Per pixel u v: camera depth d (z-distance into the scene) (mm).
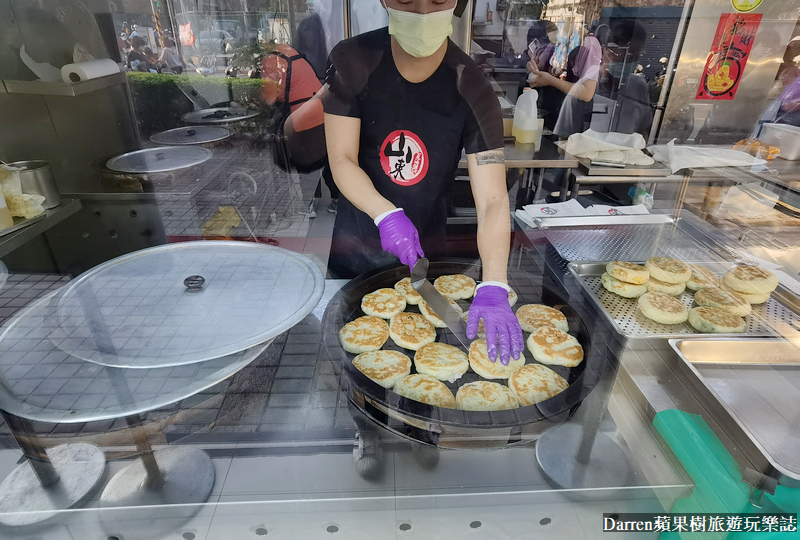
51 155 1564
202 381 756
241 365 803
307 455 799
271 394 917
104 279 1083
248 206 1382
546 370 1074
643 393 921
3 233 1316
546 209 1562
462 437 808
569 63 1218
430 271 1322
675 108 1476
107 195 1404
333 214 1363
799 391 937
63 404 705
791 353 1052
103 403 709
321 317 1149
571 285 1332
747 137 1501
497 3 1062
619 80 1409
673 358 1002
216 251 1223
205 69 1278
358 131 1167
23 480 747
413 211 1268
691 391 923
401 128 1134
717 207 1529
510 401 984
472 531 719
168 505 720
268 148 1298
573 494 757
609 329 1156
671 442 818
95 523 710
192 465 780
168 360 797
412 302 1320
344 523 724
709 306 1218
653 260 1383
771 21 1323
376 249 1370
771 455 756
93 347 838
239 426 849
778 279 1299
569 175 1502
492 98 1108
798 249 1432
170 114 1439
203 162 1334
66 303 984
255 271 1125
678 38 1352
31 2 1417
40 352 828
